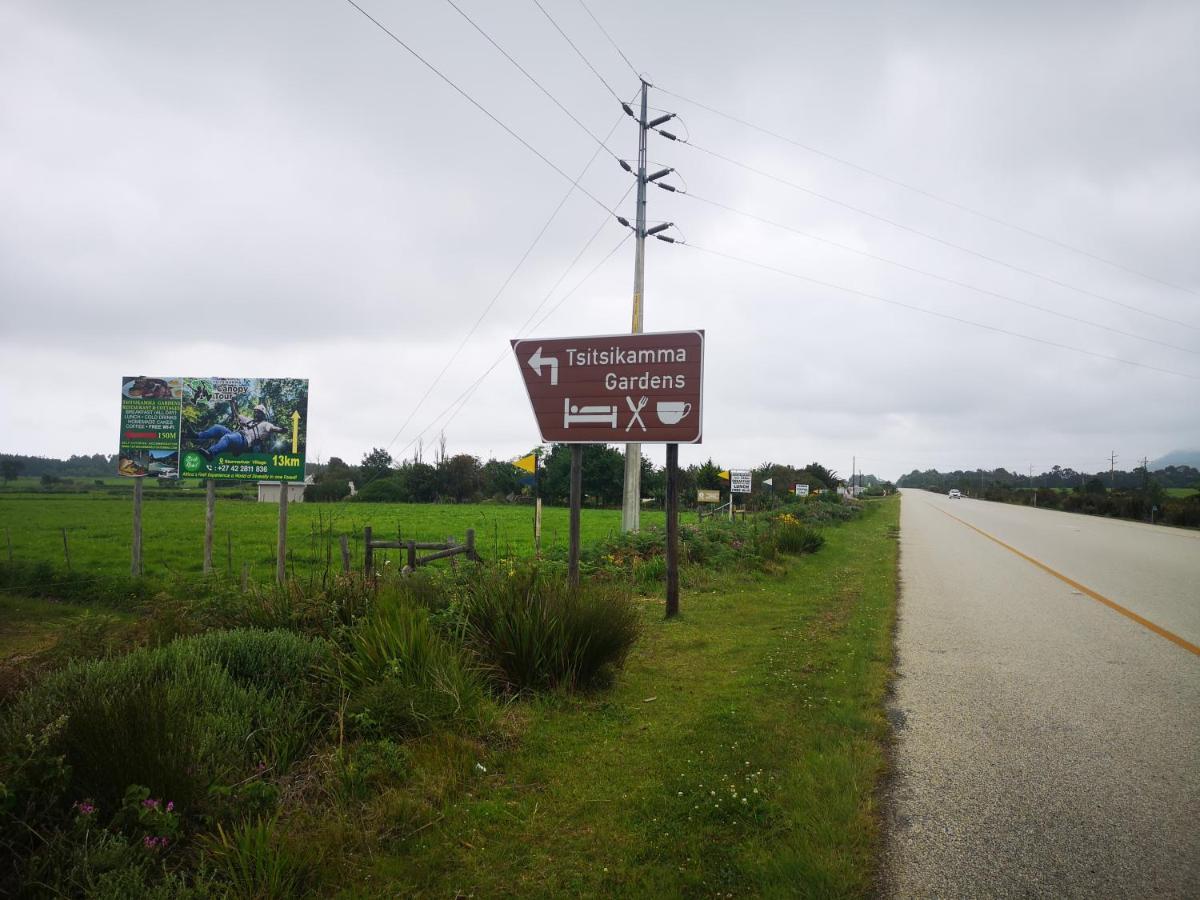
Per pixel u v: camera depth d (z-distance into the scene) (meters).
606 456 54.91
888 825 3.68
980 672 6.77
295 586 7.21
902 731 5.11
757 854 3.39
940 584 13.01
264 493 56.78
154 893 2.77
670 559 9.62
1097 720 5.35
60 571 14.14
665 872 3.26
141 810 3.13
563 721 5.32
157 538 22.92
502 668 6.08
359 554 16.72
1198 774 4.32
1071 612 10.05
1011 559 17.59
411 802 3.81
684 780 4.23
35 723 3.71
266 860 3.09
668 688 6.25
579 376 9.53
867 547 21.09
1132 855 3.36
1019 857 3.35
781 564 14.78
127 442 14.13
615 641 6.35
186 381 14.10
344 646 5.86
